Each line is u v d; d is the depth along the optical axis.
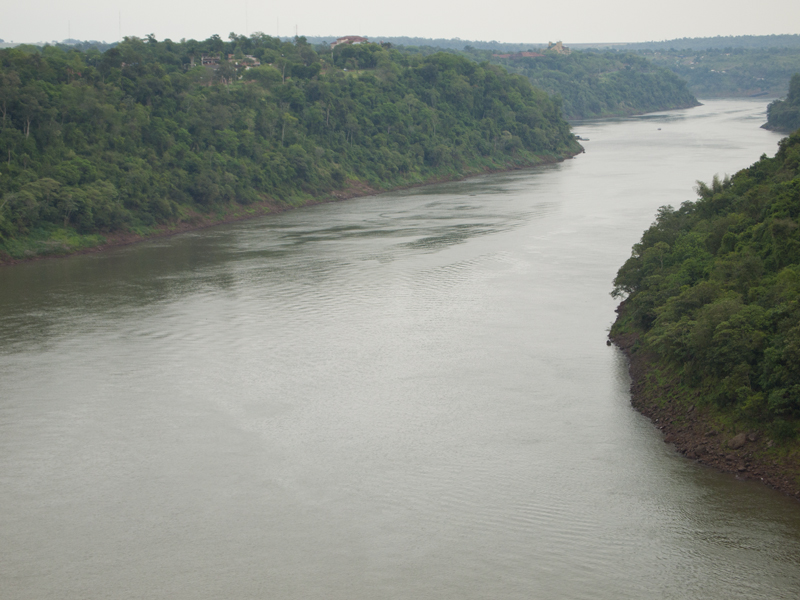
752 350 46.06
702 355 48.78
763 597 33.34
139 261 98.06
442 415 51.69
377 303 77.19
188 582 35.53
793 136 84.94
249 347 65.31
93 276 90.19
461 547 37.50
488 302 76.50
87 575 36.19
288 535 38.81
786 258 55.56
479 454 46.31
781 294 49.34
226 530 39.38
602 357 61.09
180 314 74.56
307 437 49.12
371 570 35.94
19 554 37.81
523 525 39.12
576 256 94.56
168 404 54.38
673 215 82.56
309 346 65.31
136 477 44.69
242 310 75.62
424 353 63.09
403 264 92.88
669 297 59.41
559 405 52.69
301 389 56.53
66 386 57.56
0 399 55.25
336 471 44.84
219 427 50.75
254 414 52.59
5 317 73.81
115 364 61.72
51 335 68.62
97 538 39.00
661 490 41.72
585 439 47.78
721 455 44.06
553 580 34.91
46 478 44.75
